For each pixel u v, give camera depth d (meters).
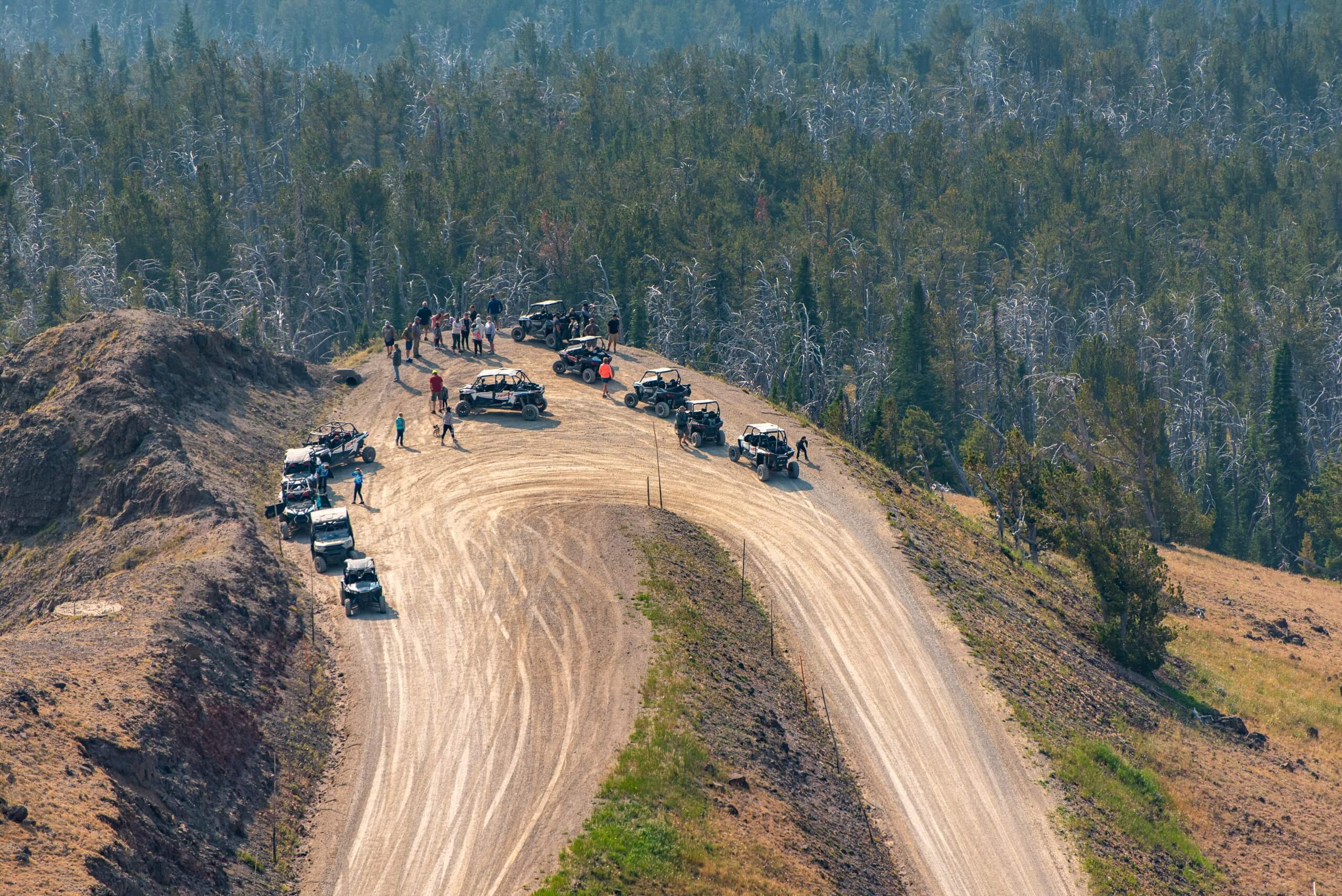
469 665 39.47
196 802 30.02
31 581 46.22
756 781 35.25
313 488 50.22
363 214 129.12
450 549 47.72
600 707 36.88
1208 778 44.72
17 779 26.31
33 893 23.23
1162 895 36.56
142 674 32.47
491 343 71.06
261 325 112.19
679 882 29.88
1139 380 108.19
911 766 39.72
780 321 117.38
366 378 67.69
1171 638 52.56
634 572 45.06
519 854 30.62
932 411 110.06
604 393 65.69
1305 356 121.25
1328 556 87.12
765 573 48.88
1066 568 65.56
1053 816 38.47
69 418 51.28
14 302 115.81
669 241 127.31
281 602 41.75
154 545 44.88
